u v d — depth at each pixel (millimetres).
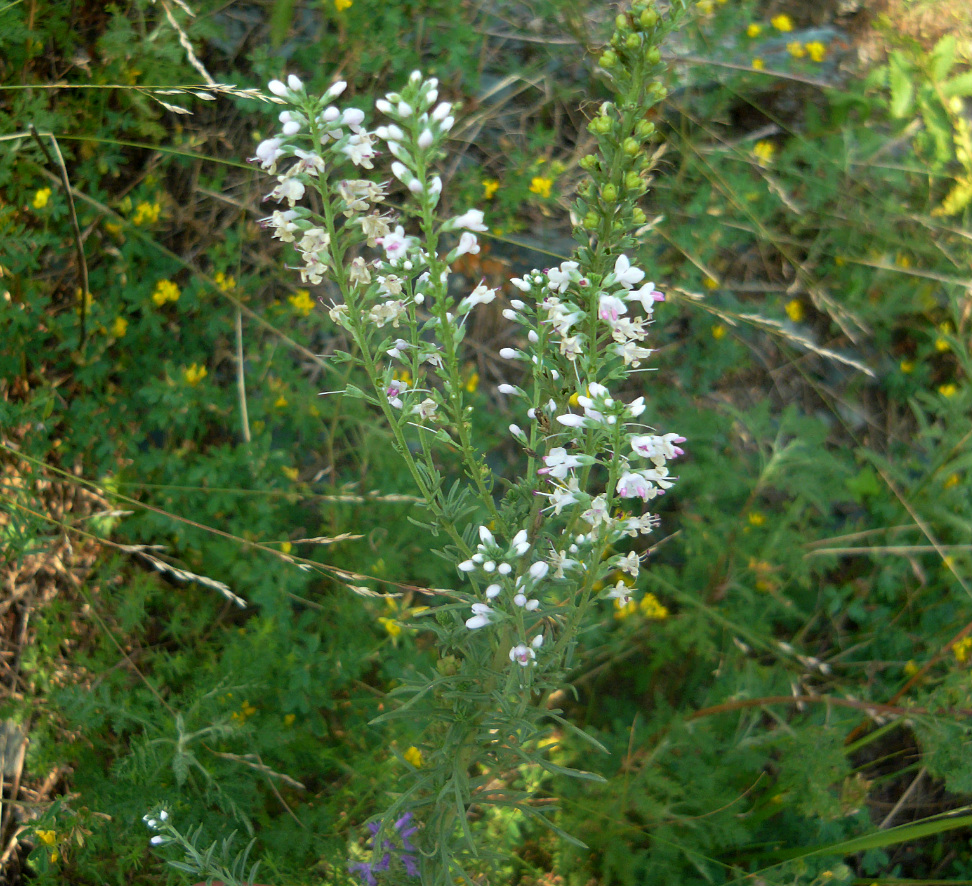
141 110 443
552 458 250
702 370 474
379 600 394
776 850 374
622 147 245
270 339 438
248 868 352
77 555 411
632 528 253
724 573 424
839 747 368
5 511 390
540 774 376
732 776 389
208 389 417
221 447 420
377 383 265
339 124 241
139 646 405
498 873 367
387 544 409
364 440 417
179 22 448
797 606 445
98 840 353
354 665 386
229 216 455
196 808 352
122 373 430
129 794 346
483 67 492
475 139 479
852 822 400
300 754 379
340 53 468
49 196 417
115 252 427
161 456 412
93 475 419
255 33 469
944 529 439
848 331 476
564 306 252
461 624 292
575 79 494
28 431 405
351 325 258
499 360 463
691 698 416
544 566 259
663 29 241
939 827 343
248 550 399
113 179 446
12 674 391
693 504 448
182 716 356
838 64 528
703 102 504
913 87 507
